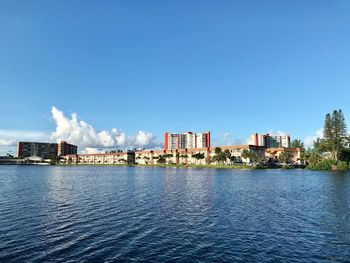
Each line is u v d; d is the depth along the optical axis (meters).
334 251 24.36
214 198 53.91
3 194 59.00
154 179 103.62
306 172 148.88
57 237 27.77
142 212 39.97
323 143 182.75
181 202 48.88
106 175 133.12
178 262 21.81
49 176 125.19
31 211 40.34
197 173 144.50
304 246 25.56
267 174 132.38
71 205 45.41
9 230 30.12
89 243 26.05
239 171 165.00
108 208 42.94
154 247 25.11
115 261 21.94
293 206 45.22
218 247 25.20
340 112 178.00
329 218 36.47
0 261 21.75
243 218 36.44
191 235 28.67
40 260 22.02
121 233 29.25
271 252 24.05
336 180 95.19
